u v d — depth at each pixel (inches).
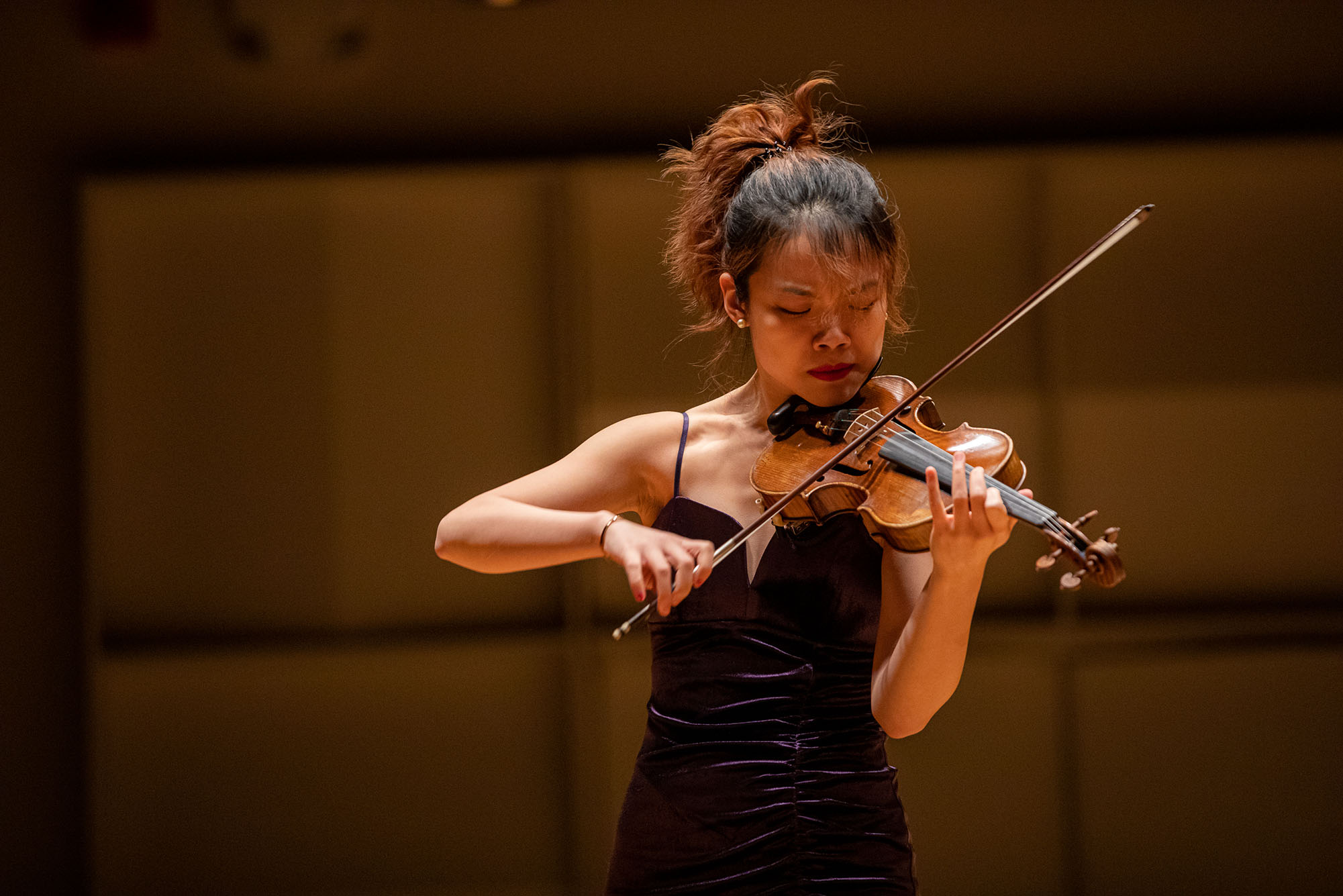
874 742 231.5
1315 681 523.5
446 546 233.9
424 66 530.9
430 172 519.5
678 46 530.3
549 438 534.9
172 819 525.7
